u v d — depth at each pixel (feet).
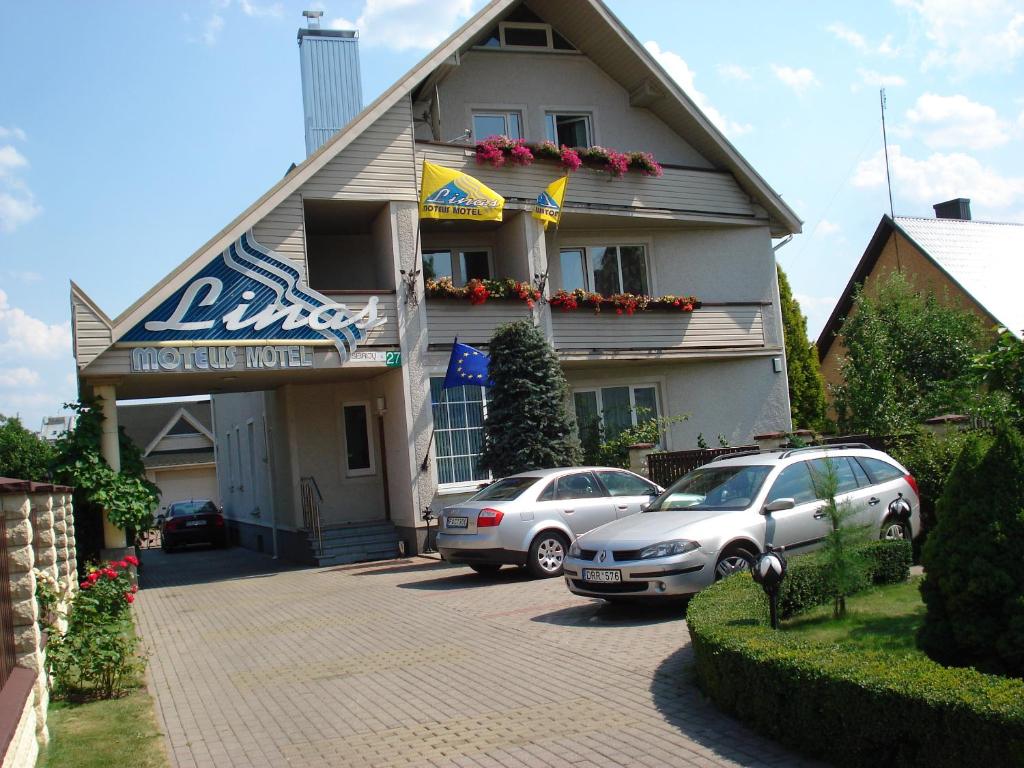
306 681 28.63
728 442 74.08
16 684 19.65
